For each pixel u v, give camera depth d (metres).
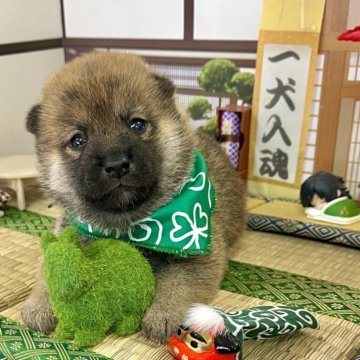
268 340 0.27
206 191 0.30
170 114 0.29
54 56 0.61
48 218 0.47
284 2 0.47
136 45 0.57
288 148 0.49
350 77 0.46
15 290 0.33
